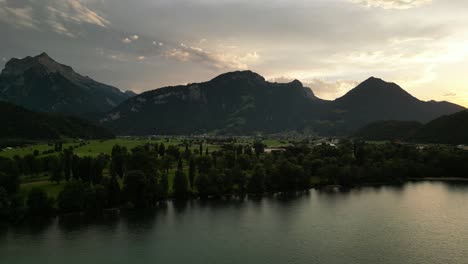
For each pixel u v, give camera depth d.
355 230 154.12
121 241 141.50
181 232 151.62
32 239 142.12
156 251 132.25
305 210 184.25
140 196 187.50
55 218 167.88
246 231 153.12
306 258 126.88
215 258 126.62
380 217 171.25
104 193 180.00
